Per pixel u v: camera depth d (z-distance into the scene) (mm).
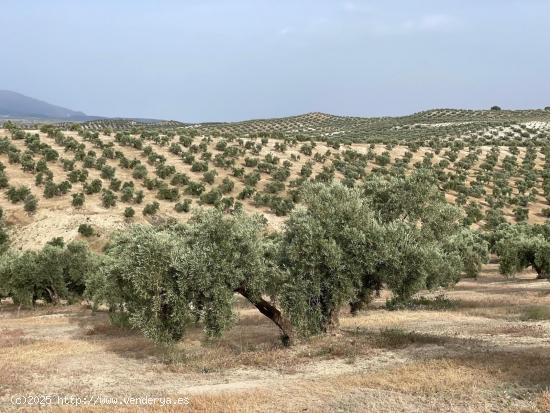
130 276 21516
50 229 71000
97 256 48375
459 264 36188
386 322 29547
